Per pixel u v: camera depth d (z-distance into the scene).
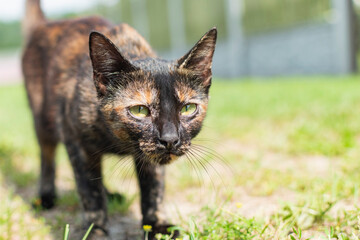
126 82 0.43
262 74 2.23
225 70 2.43
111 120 0.43
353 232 0.39
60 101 0.48
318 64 1.88
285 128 0.80
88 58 0.47
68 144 0.46
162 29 2.93
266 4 2.08
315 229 0.42
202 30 2.53
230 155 0.67
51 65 0.53
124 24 0.51
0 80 3.88
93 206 0.45
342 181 0.50
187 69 0.44
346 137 0.65
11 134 0.91
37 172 0.66
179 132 0.42
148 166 0.45
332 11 1.75
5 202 0.52
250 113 0.99
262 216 0.44
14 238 0.45
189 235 0.40
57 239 0.45
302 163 0.61
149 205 0.46
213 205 0.47
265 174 0.57
